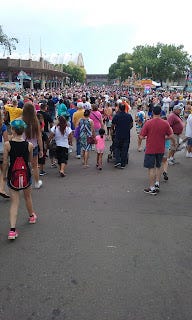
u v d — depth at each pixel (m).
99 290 3.93
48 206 6.70
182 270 4.40
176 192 7.80
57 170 9.79
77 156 11.63
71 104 17.02
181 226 5.84
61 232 5.49
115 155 10.20
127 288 3.98
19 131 5.09
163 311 3.59
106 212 6.43
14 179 5.10
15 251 4.83
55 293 3.87
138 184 8.41
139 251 4.89
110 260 4.61
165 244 5.14
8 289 3.93
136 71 100.31
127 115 9.91
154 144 7.38
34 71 71.50
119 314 3.53
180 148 12.26
